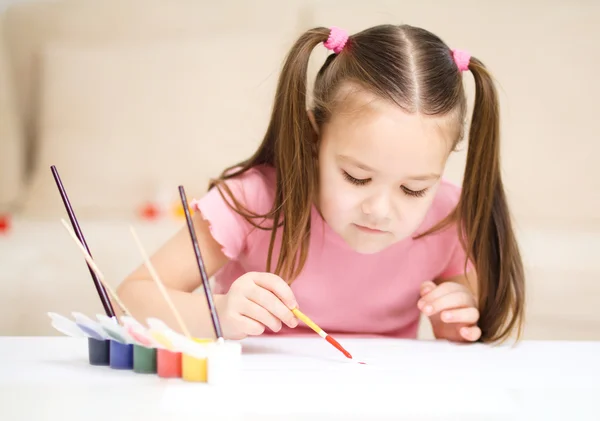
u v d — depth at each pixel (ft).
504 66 7.36
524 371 2.50
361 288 3.83
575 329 5.67
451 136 3.12
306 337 3.21
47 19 7.49
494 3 7.41
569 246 6.53
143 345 2.33
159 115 7.54
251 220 3.54
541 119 7.34
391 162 2.89
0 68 7.40
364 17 7.41
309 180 3.25
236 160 7.54
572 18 7.41
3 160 7.34
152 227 6.84
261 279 2.94
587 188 7.30
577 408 2.19
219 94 7.56
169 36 7.60
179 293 3.31
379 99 2.94
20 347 2.73
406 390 2.21
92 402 2.08
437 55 3.17
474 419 2.03
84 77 7.49
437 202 3.87
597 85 7.35
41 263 5.97
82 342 2.83
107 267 5.94
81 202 7.37
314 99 3.33
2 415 2.06
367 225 3.04
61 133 7.43
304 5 7.52
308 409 2.02
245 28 7.59
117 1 7.54
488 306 3.48
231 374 2.23
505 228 3.51
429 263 3.90
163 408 2.03
